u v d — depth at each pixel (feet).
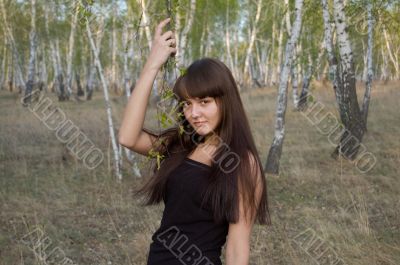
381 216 20.12
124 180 26.63
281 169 29.30
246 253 5.41
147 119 40.16
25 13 84.64
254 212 5.53
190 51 90.33
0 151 32.73
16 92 109.29
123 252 16.88
